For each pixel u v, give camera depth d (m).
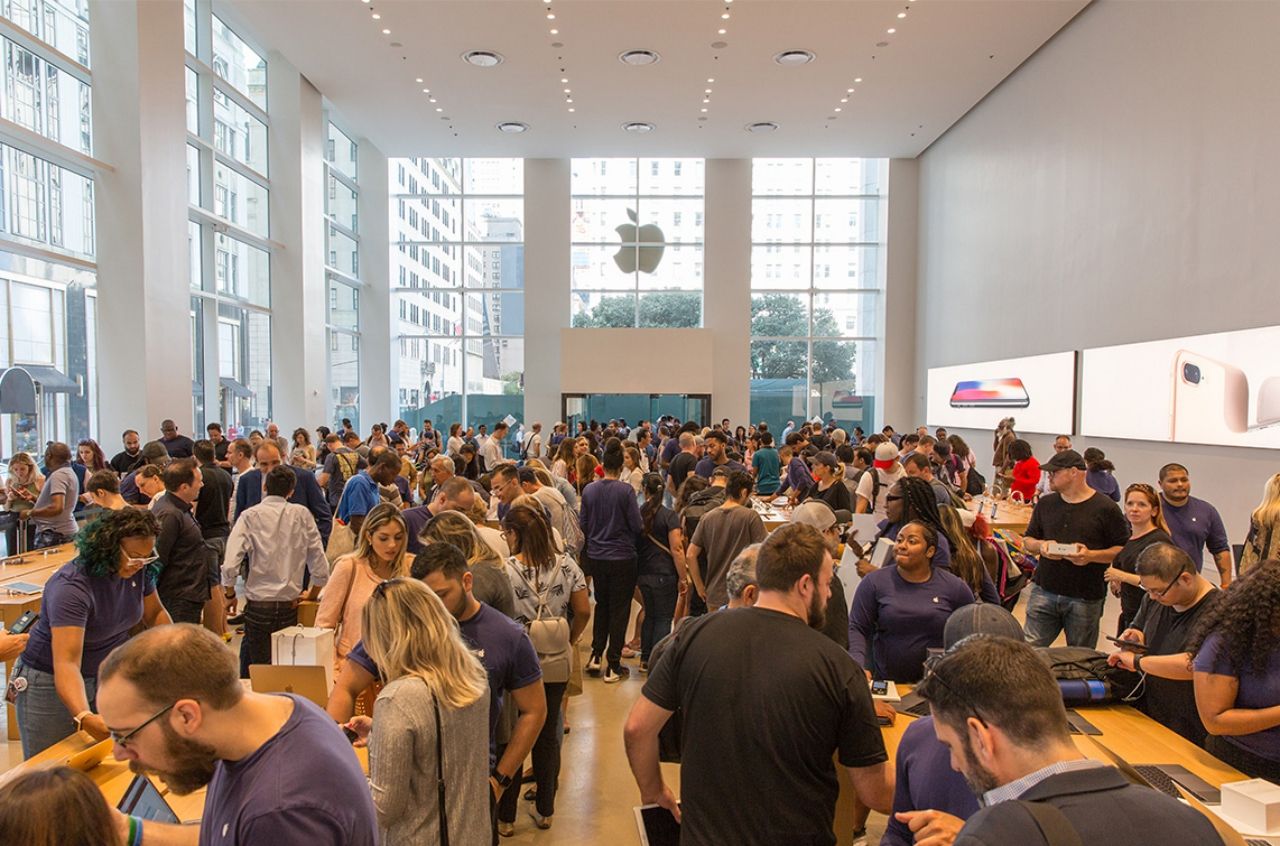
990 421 12.59
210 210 10.38
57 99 7.47
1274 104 6.73
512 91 12.67
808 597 1.83
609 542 4.90
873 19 10.05
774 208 16.86
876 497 5.21
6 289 6.90
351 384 16.33
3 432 6.86
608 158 16.70
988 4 9.66
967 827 1.04
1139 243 8.70
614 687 4.82
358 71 11.95
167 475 3.73
